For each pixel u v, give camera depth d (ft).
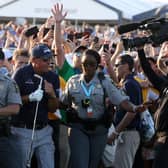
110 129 68.03
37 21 205.57
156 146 55.26
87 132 62.75
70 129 63.21
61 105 64.28
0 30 124.67
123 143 67.46
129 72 68.03
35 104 61.31
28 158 60.75
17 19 200.54
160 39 55.11
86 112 62.69
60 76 68.59
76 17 206.39
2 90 56.85
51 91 61.52
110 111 63.93
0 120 56.39
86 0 206.59
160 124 55.21
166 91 55.93
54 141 66.03
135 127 67.77
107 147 66.69
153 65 72.02
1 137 56.59
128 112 64.85
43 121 61.87
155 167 55.11
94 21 206.39
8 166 56.65
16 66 70.64
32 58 62.13
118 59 68.54
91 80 63.26
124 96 63.21
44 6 204.03
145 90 72.69
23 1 205.46
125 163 67.62
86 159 62.18
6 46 101.91
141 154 69.87
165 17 55.47
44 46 62.44
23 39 84.48
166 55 71.05
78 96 62.90
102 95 62.90
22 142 61.00
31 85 61.72
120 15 204.03
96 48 89.25
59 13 68.90
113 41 95.04
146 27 55.57
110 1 206.49
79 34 103.55
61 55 68.64
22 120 61.31
